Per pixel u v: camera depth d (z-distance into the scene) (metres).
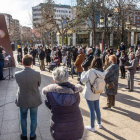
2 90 6.79
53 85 2.28
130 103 5.33
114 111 4.72
